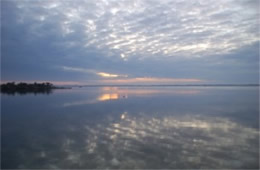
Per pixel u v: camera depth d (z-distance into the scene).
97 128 17.30
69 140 14.05
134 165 10.26
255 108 27.72
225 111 25.33
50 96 53.53
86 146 12.86
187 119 20.61
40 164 10.35
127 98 45.47
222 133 15.43
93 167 10.02
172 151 11.95
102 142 13.59
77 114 24.03
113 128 17.25
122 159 10.91
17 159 10.95
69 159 10.91
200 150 12.04
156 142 13.52
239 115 22.52
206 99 41.88
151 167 10.04
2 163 10.47
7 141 13.92
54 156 11.30
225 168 9.91
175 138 14.34
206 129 16.66
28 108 29.39
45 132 16.17
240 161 10.56
